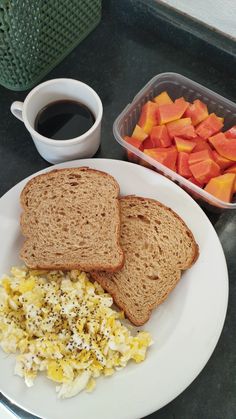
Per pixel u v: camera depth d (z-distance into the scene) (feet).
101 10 1.55
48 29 1.31
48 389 1.06
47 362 1.07
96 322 1.11
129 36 1.54
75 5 1.35
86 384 1.06
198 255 1.16
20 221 1.21
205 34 1.41
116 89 1.47
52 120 1.27
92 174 1.25
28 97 1.21
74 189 1.25
